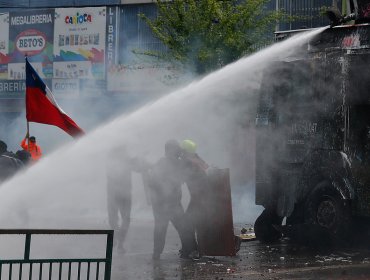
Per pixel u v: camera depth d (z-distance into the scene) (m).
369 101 10.56
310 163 11.26
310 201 11.18
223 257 10.34
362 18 10.95
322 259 10.17
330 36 11.10
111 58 27.84
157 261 9.91
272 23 20.38
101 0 28.12
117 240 11.20
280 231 11.58
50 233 5.71
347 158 10.70
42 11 29.33
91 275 8.44
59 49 28.97
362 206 10.55
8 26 30.03
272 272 8.98
